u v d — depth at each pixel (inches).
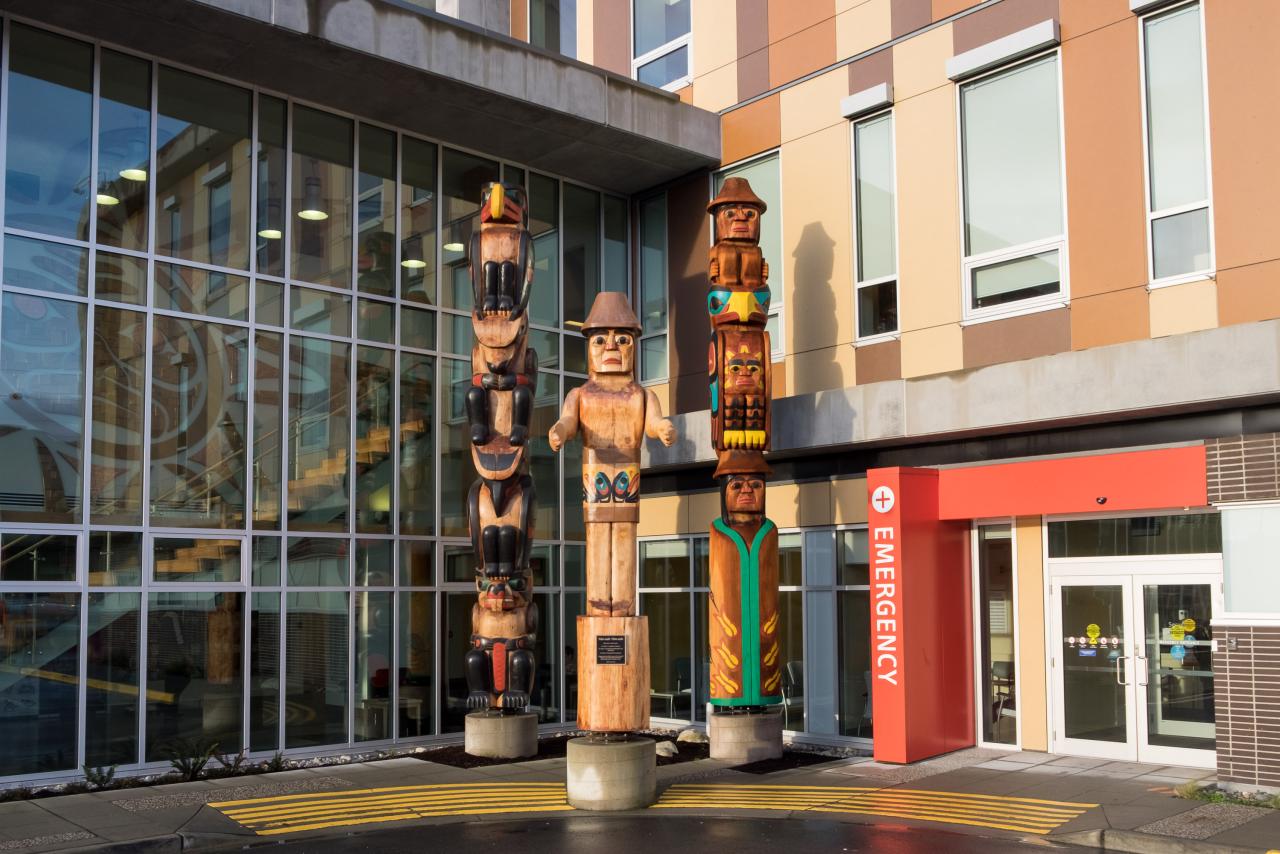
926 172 648.4
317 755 653.3
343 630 674.2
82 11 579.8
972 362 618.5
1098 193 573.9
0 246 574.2
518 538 645.3
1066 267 584.1
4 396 571.5
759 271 655.8
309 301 681.0
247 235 661.3
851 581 674.2
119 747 588.7
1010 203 612.4
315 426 676.7
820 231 701.3
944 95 642.8
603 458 563.2
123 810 502.6
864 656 662.5
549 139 738.2
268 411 658.8
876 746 606.9
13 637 563.5
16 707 560.7
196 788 555.8
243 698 631.8
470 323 753.0
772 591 639.8
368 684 681.0
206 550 627.8
